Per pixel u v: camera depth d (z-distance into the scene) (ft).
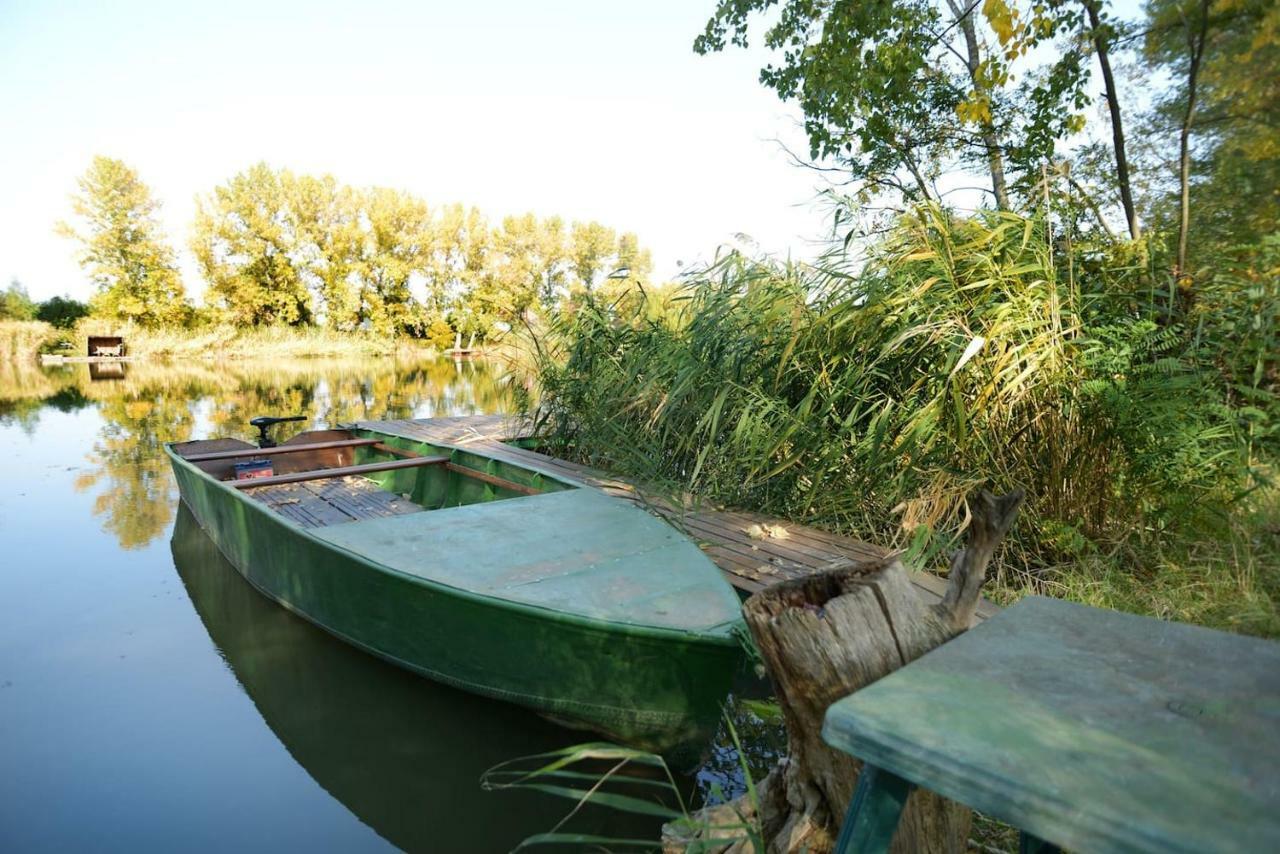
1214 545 10.69
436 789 9.12
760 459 14.12
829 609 4.33
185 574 16.72
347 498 19.93
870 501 13.93
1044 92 18.81
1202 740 2.83
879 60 20.76
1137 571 11.07
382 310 138.92
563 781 9.15
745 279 16.29
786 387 15.30
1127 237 16.06
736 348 15.84
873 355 14.01
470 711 10.35
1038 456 12.61
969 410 12.42
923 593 10.65
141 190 129.70
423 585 9.61
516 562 10.38
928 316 12.88
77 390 60.54
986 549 4.84
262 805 8.84
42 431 37.50
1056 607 4.24
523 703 9.50
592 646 8.63
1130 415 11.27
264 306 139.64
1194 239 13.70
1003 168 20.17
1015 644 3.76
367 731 10.48
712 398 15.84
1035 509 12.26
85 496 24.12
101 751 9.95
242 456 22.49
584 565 10.28
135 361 109.09
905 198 20.51
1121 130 16.25
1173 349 12.49
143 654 12.76
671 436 17.83
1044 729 2.93
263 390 59.11
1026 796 2.55
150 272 130.93
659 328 19.95
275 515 12.84
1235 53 12.96
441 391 57.00
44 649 12.94
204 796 9.02
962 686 3.32
